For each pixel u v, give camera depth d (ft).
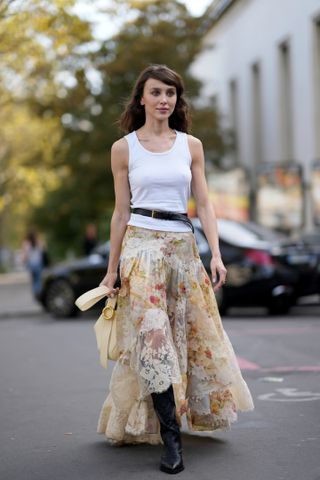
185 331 19.03
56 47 67.97
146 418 19.10
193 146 19.61
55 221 186.29
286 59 107.76
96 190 124.26
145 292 18.57
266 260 53.93
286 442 20.27
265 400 25.57
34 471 18.63
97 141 118.11
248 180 115.14
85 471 18.43
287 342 40.83
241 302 55.01
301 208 95.71
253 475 17.66
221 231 55.72
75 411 24.90
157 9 114.32
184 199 19.43
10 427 23.11
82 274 60.39
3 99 83.66
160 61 114.32
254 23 116.47
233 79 128.88
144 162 19.20
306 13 96.73
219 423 19.45
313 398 25.81
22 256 82.99
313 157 96.37
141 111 19.86
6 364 35.94
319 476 17.47
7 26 61.82
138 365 18.37
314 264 54.70
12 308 70.18
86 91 92.32
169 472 17.95
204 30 120.78
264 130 114.83
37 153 123.34
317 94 95.91
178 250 19.12
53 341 44.50
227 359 19.12
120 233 19.67
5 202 134.00
